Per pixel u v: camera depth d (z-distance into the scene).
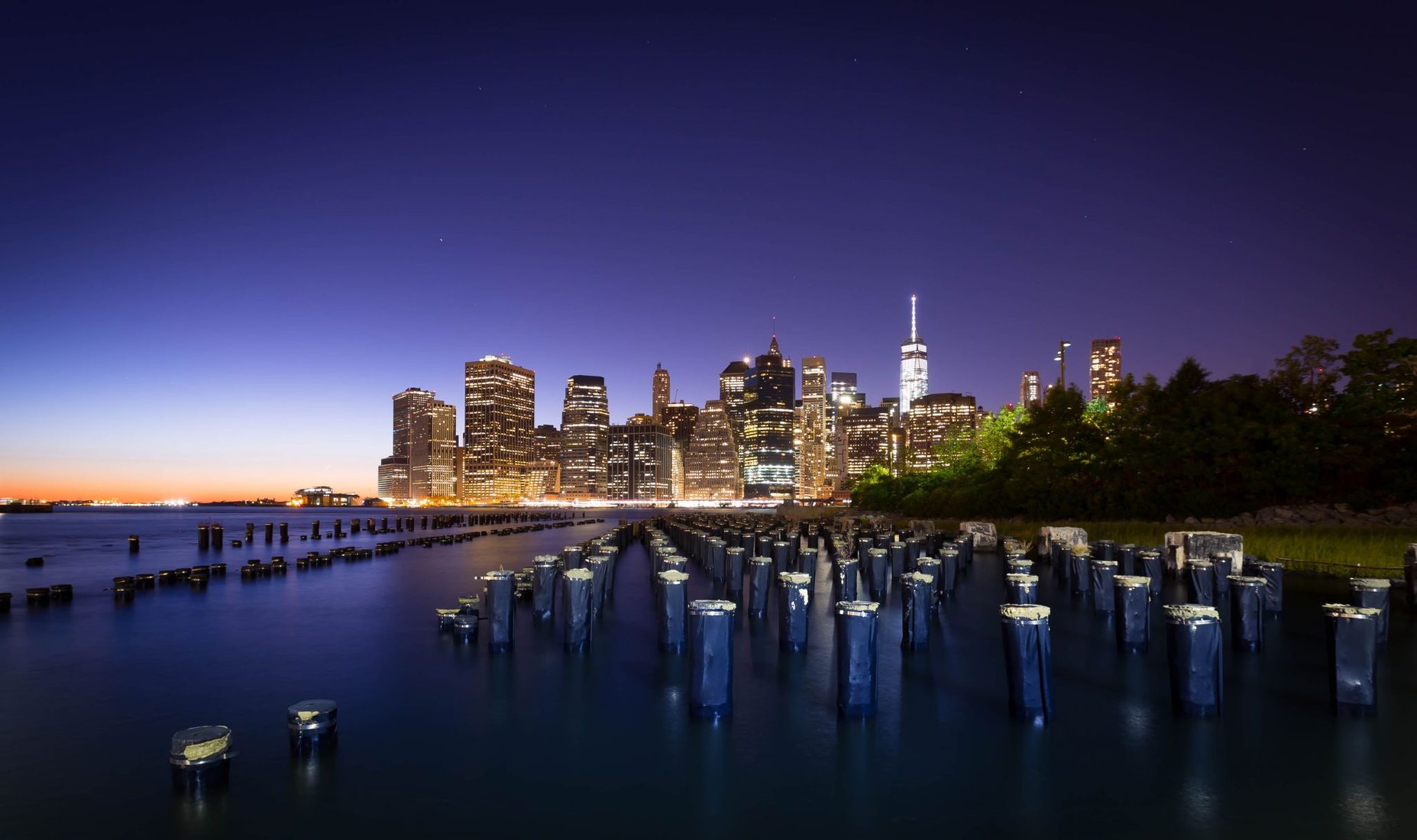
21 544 65.44
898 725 10.10
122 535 84.25
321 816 7.41
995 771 8.45
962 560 29.55
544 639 16.03
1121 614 14.41
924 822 7.18
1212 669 10.28
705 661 10.29
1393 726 9.88
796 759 8.84
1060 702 11.13
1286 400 44.50
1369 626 10.25
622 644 15.54
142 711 11.15
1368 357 40.41
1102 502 51.25
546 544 57.38
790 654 14.43
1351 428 41.03
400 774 8.48
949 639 15.88
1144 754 8.91
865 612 10.40
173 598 24.67
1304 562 27.20
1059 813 7.38
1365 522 37.25
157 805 7.74
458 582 29.72
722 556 26.16
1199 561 18.94
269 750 9.34
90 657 14.98
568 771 8.52
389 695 11.77
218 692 12.19
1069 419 56.75
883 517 63.75
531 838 6.88
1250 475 42.03
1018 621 10.23
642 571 31.02
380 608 22.14
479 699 11.41
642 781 8.22
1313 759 8.73
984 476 72.88
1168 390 49.12
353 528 77.94
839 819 7.25
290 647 15.90
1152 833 6.94
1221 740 9.41
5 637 17.48
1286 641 15.32
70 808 7.69
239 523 136.12
